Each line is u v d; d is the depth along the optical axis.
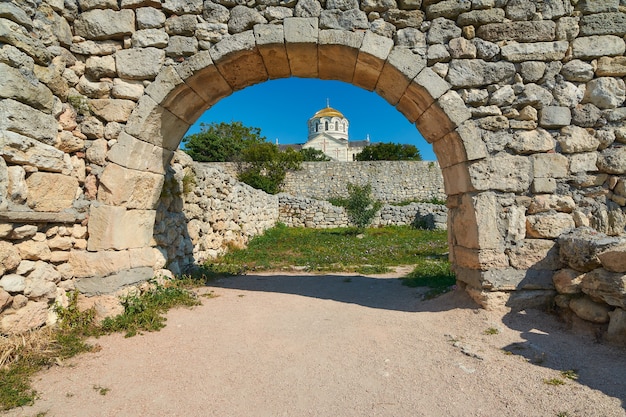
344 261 10.34
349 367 3.42
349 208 19.06
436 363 3.46
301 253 11.84
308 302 5.78
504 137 4.76
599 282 3.81
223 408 2.74
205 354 3.69
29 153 3.89
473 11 4.75
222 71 5.05
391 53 4.75
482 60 4.77
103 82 4.87
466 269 5.12
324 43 4.75
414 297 6.00
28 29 4.04
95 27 4.77
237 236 12.06
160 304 5.02
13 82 3.74
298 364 3.49
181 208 7.28
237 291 6.43
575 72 4.73
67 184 4.44
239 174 25.53
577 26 4.73
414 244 13.95
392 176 25.84
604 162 4.71
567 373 3.17
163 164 5.41
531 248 4.68
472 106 4.80
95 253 4.59
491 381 3.09
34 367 3.24
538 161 4.76
